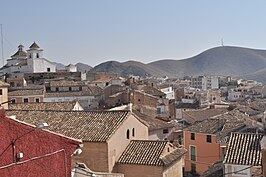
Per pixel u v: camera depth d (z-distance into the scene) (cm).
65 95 11112
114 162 4206
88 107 10906
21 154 2180
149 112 10419
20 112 4859
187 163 6581
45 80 13100
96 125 4378
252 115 8631
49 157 2359
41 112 4797
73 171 2939
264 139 3809
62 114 4691
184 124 8512
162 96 12238
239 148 3928
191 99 14138
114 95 11081
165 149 4334
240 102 13725
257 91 19400
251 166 3700
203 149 6338
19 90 10450
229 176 3809
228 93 19675
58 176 2411
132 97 10631
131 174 4203
